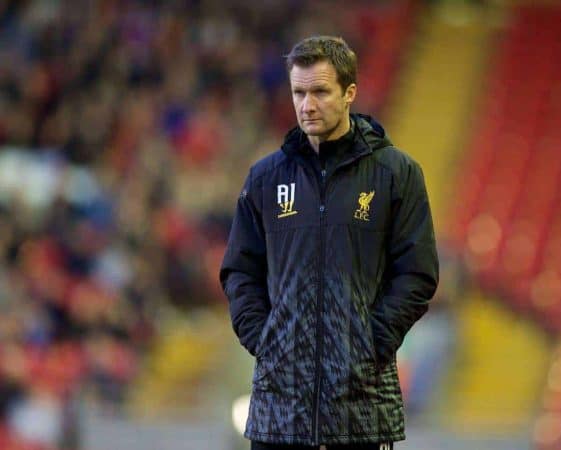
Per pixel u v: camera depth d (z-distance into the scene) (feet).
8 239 201.36
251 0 261.65
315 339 52.42
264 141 240.73
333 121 52.85
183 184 222.69
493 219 236.43
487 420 185.06
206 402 182.80
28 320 183.32
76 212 214.07
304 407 52.26
